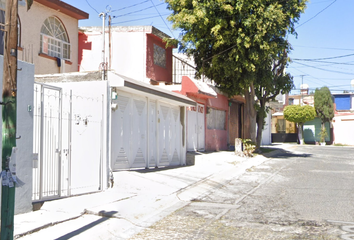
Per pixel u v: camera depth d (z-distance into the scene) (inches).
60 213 298.2
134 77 840.9
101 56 856.3
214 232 266.5
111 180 408.2
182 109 672.4
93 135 403.5
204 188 455.8
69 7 663.8
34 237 241.1
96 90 414.9
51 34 653.9
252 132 901.2
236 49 756.0
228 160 730.2
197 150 820.6
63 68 660.7
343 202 366.6
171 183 457.4
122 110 486.0
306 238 248.5
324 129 1700.3
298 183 492.1
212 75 880.9
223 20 739.4
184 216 317.1
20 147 292.7
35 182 326.0
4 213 197.3
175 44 854.5
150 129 563.2
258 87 940.0
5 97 200.4
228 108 1042.7
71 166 382.3
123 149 491.5
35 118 330.6
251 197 401.7
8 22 203.3
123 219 295.4
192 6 769.6
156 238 254.4
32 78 305.7
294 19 805.9
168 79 943.0
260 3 727.7
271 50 760.3
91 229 265.7
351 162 771.4
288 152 1091.3
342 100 2046.0
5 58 201.2
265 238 249.9
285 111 1686.8
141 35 842.8
